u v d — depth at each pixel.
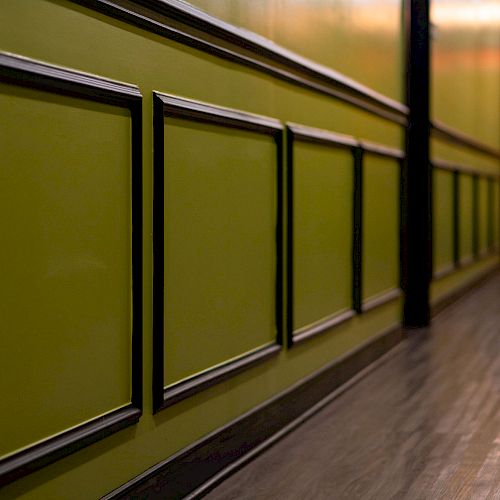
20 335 1.57
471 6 6.75
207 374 2.25
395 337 4.33
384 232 4.17
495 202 8.30
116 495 1.86
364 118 3.83
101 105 1.79
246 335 2.52
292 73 2.87
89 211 1.76
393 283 4.40
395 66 4.48
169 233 2.07
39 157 1.61
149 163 1.97
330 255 3.30
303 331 2.99
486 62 7.54
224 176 2.35
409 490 2.22
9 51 1.53
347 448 2.59
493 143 8.05
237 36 2.38
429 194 5.04
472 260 6.88
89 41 1.76
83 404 1.77
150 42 1.99
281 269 2.74
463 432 2.76
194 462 2.18
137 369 1.94
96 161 1.78
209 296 2.28
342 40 3.47
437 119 5.56
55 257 1.66
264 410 2.60
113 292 1.86
